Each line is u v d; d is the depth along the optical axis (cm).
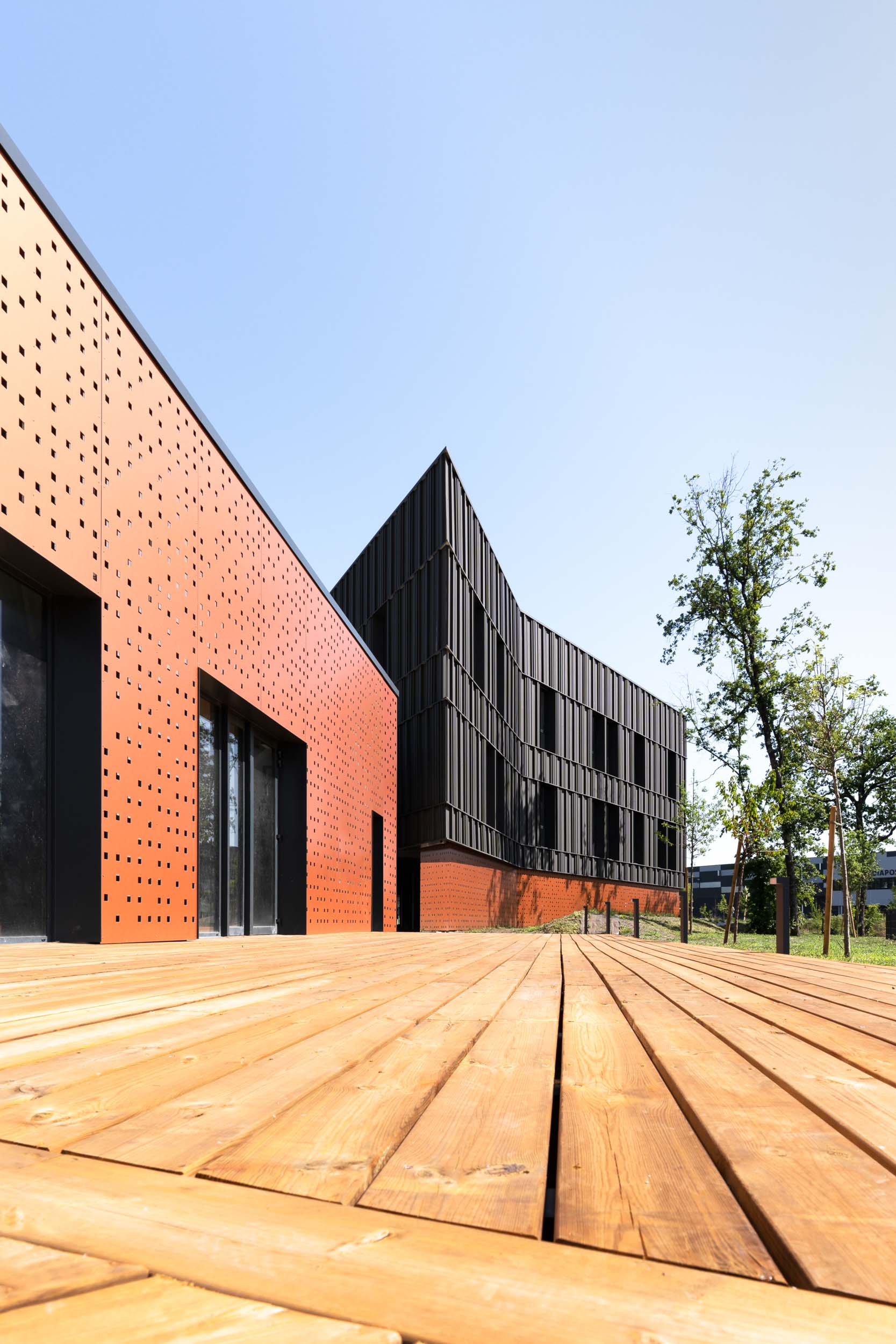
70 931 635
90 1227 74
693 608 2909
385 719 1900
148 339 755
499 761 2525
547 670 2975
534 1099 131
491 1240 73
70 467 624
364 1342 53
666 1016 248
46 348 596
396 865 2098
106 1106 122
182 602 816
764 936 2389
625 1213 81
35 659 634
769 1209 81
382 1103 126
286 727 1152
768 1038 203
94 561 654
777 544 2803
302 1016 230
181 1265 66
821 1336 56
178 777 790
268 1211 79
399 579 2359
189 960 500
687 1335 56
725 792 1830
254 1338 53
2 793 589
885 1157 98
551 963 509
